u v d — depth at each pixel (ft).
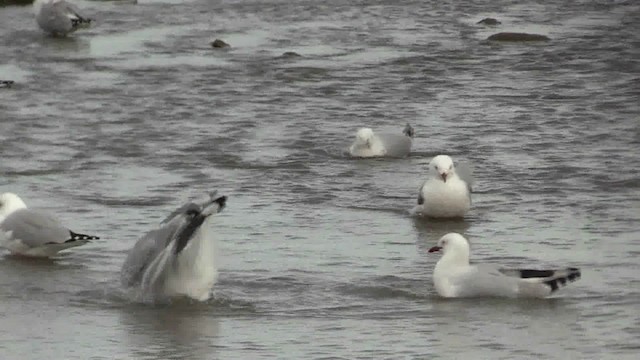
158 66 100.37
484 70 99.04
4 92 91.45
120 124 82.53
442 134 80.28
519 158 73.87
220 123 82.89
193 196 65.92
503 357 43.09
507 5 129.59
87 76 96.94
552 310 48.19
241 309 48.85
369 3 130.31
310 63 101.35
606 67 99.55
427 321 47.11
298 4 129.29
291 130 81.20
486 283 49.78
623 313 47.70
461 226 60.80
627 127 81.00
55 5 112.47
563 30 115.24
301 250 56.65
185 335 45.83
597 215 62.28
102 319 47.78
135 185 68.18
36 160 73.46
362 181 69.41
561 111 85.61
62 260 55.26
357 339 45.14
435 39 111.45
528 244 57.52
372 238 58.75
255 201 65.10
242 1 130.82
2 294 50.65
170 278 49.11
